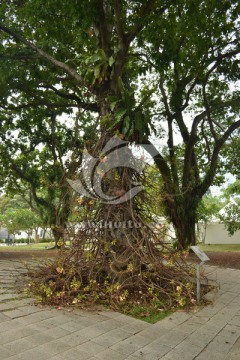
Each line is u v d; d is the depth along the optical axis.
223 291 5.57
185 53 8.32
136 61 9.11
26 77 9.73
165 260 5.05
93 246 5.09
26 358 2.79
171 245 5.45
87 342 3.22
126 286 4.80
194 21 6.96
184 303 4.50
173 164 9.01
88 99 7.16
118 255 4.98
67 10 6.46
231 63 9.34
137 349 3.13
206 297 5.07
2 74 8.36
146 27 6.55
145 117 5.61
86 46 7.82
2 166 14.45
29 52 8.40
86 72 6.05
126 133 5.34
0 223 35.09
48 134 13.07
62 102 11.64
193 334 3.58
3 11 7.77
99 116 6.06
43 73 9.45
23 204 36.03
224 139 10.65
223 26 7.71
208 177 10.93
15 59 8.38
